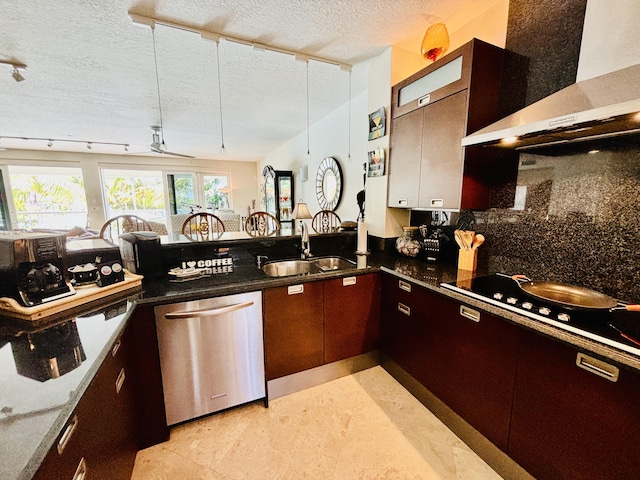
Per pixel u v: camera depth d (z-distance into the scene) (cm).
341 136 366
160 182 727
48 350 85
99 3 159
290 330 172
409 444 146
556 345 102
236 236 228
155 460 136
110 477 93
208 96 314
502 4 169
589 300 124
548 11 144
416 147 192
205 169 779
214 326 149
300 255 233
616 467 88
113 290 135
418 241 221
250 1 161
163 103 334
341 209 379
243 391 164
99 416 86
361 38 203
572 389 98
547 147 151
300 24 185
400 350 187
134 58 224
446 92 166
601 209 132
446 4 171
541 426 109
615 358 84
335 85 289
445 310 151
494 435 129
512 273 173
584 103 104
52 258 116
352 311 193
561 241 148
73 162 623
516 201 167
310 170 468
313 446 144
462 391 144
